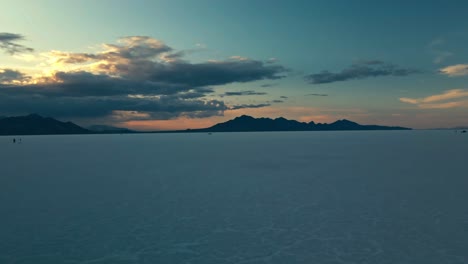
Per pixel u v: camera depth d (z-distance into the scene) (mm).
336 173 41000
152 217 21625
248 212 22781
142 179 36875
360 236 17984
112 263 14938
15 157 67812
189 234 18516
